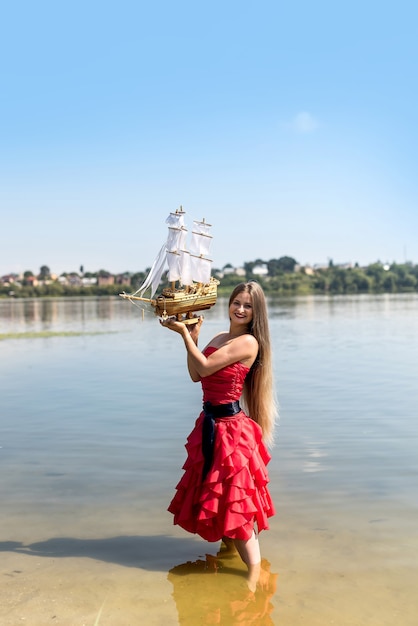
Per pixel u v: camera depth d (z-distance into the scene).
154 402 9.72
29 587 3.81
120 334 24.88
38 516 5.00
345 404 9.20
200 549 4.41
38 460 6.56
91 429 7.94
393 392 10.16
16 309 63.72
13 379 12.59
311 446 6.88
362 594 3.65
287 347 17.73
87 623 3.38
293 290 164.50
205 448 4.15
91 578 3.93
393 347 17.33
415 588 3.72
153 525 4.83
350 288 162.88
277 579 3.87
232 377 4.24
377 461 6.28
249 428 4.27
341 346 17.84
